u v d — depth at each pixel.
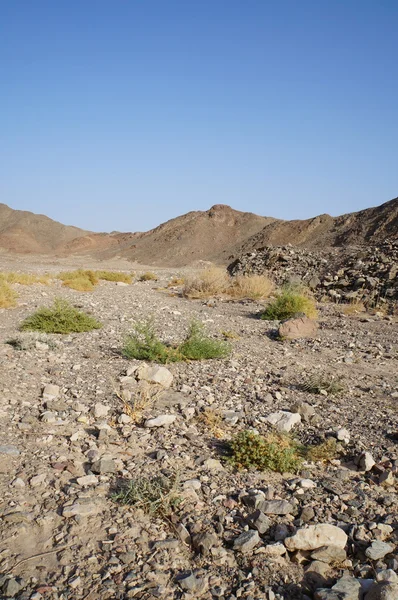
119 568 3.52
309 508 4.25
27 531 3.89
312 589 3.42
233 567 3.60
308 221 116.31
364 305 18.67
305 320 12.99
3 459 5.00
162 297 22.08
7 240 177.38
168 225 155.62
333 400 7.37
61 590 3.31
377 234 89.75
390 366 9.70
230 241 137.25
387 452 5.48
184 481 4.70
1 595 3.23
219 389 7.70
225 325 14.39
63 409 6.51
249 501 4.36
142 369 7.91
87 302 18.30
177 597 3.29
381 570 3.54
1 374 7.98
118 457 5.17
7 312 15.62
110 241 179.75
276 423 6.17
